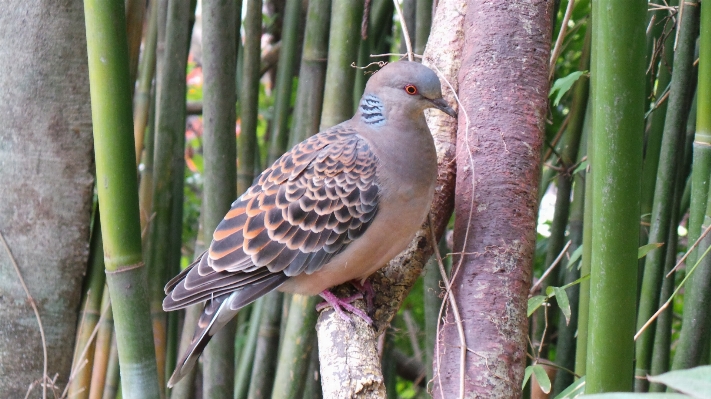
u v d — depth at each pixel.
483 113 2.89
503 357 2.57
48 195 3.65
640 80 2.00
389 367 4.91
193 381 4.30
